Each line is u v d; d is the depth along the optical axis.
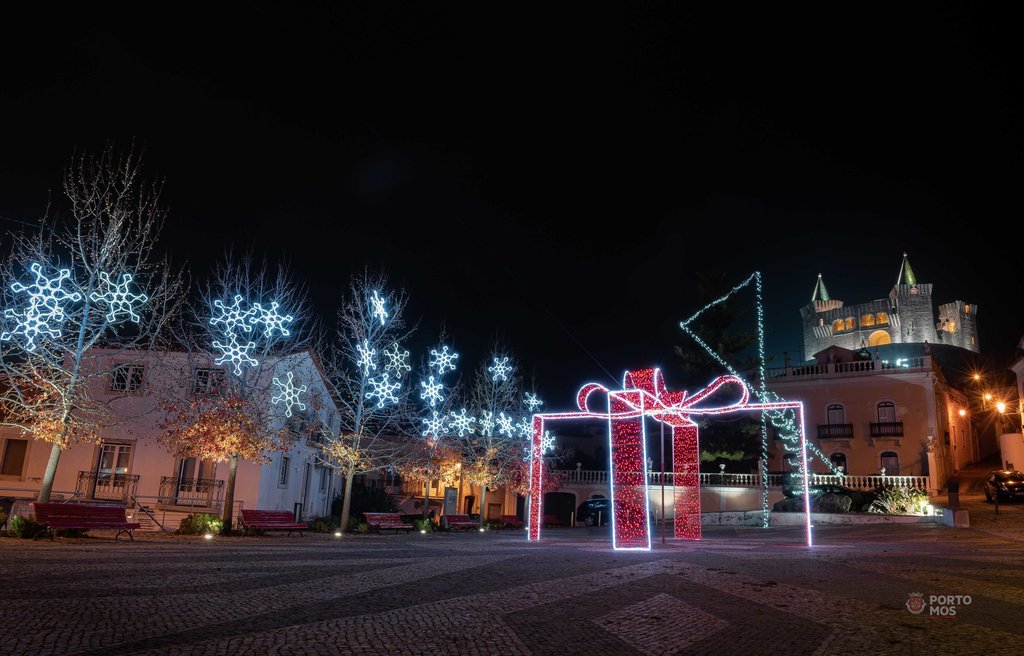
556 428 62.12
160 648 5.87
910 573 11.55
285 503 29.19
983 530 21.86
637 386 19.28
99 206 19.47
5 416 25.81
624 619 7.68
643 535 26.09
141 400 25.89
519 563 12.99
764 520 30.73
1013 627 7.47
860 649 6.48
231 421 20.41
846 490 32.91
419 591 9.33
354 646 6.21
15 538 15.01
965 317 106.31
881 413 44.12
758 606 8.53
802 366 47.44
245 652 5.87
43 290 17.20
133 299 19.48
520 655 6.08
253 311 21.97
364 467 30.00
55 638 6.03
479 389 36.44
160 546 15.05
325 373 30.41
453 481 34.12
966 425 57.50
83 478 25.48
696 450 24.72
